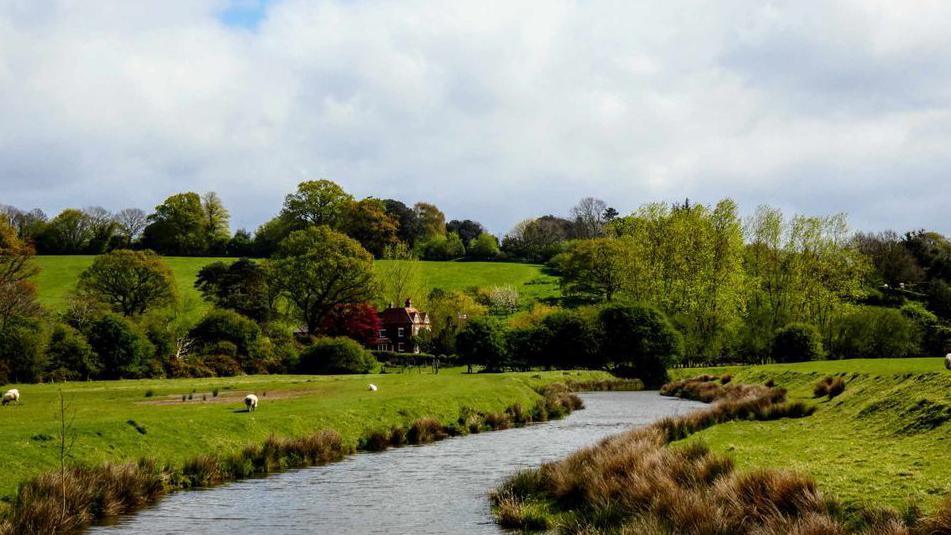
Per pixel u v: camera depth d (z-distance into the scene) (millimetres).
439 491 22844
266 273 112438
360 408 37156
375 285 111625
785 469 16562
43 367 61469
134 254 103312
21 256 84375
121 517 19391
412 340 115125
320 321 110562
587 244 129000
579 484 19672
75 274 129125
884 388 29828
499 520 18797
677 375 84375
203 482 24078
